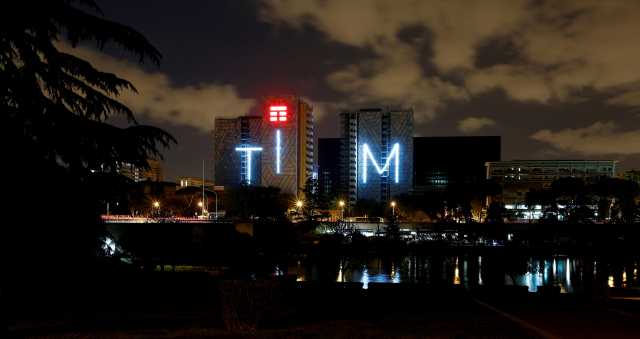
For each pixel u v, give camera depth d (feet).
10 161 52.49
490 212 450.30
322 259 304.91
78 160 59.72
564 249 379.55
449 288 103.71
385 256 342.44
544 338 42.60
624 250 353.10
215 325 48.78
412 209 570.46
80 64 61.98
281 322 50.49
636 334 46.37
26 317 50.39
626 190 533.14
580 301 89.10
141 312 59.47
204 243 153.79
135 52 64.18
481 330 46.68
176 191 586.04
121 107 65.92
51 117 58.44
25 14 55.98
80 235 59.11
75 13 58.95
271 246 243.60
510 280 246.68
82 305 61.16
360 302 77.51
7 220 53.36
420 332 44.88
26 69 57.21
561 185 544.21
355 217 613.11
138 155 64.85
